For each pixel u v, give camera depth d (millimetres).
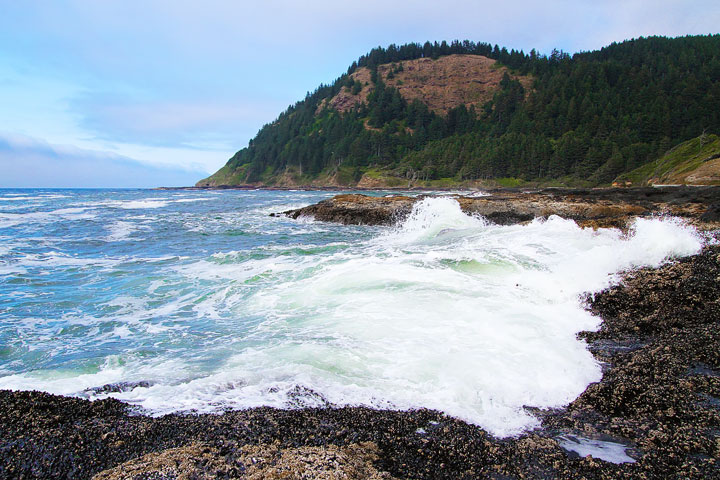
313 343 5164
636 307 6422
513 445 3312
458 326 5594
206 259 11414
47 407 3674
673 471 2953
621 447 3287
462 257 9188
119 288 8352
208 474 2688
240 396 3945
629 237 9898
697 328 5543
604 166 78312
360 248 12930
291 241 15656
